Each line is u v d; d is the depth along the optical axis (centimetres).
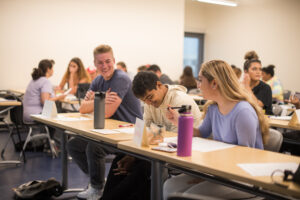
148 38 728
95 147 252
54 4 625
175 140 176
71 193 282
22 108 381
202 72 177
